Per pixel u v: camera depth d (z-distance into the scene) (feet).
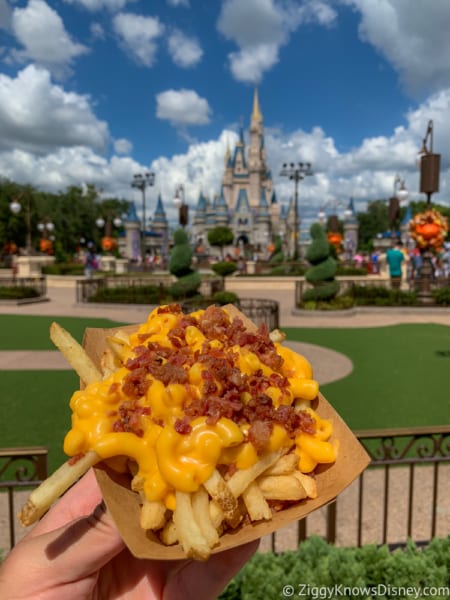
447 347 36.68
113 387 4.46
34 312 61.05
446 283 71.92
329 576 8.91
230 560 4.99
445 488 14.21
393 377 27.53
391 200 92.27
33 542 4.84
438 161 56.13
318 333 43.88
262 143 437.99
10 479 14.66
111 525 4.58
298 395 5.16
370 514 13.01
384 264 94.68
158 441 3.99
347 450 4.87
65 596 4.72
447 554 9.52
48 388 24.91
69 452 4.06
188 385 4.44
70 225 237.04
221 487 3.91
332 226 149.28
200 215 388.78
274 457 4.35
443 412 21.08
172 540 4.02
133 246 184.55
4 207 166.50
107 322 51.57
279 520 4.24
